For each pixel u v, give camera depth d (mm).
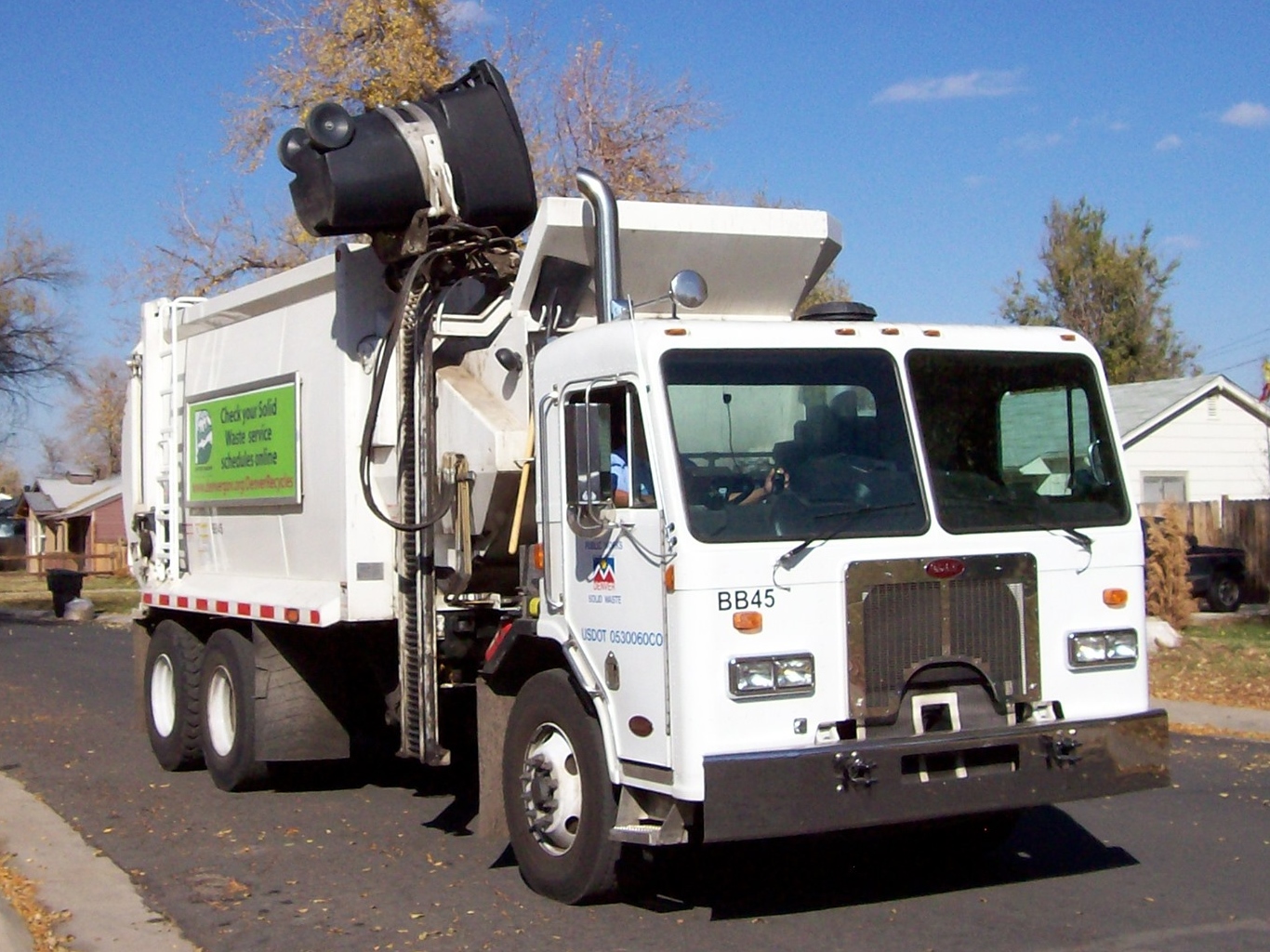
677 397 5992
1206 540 26344
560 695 6684
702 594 5797
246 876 7539
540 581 6883
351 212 8203
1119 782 6336
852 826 5801
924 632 6129
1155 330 52531
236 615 9695
